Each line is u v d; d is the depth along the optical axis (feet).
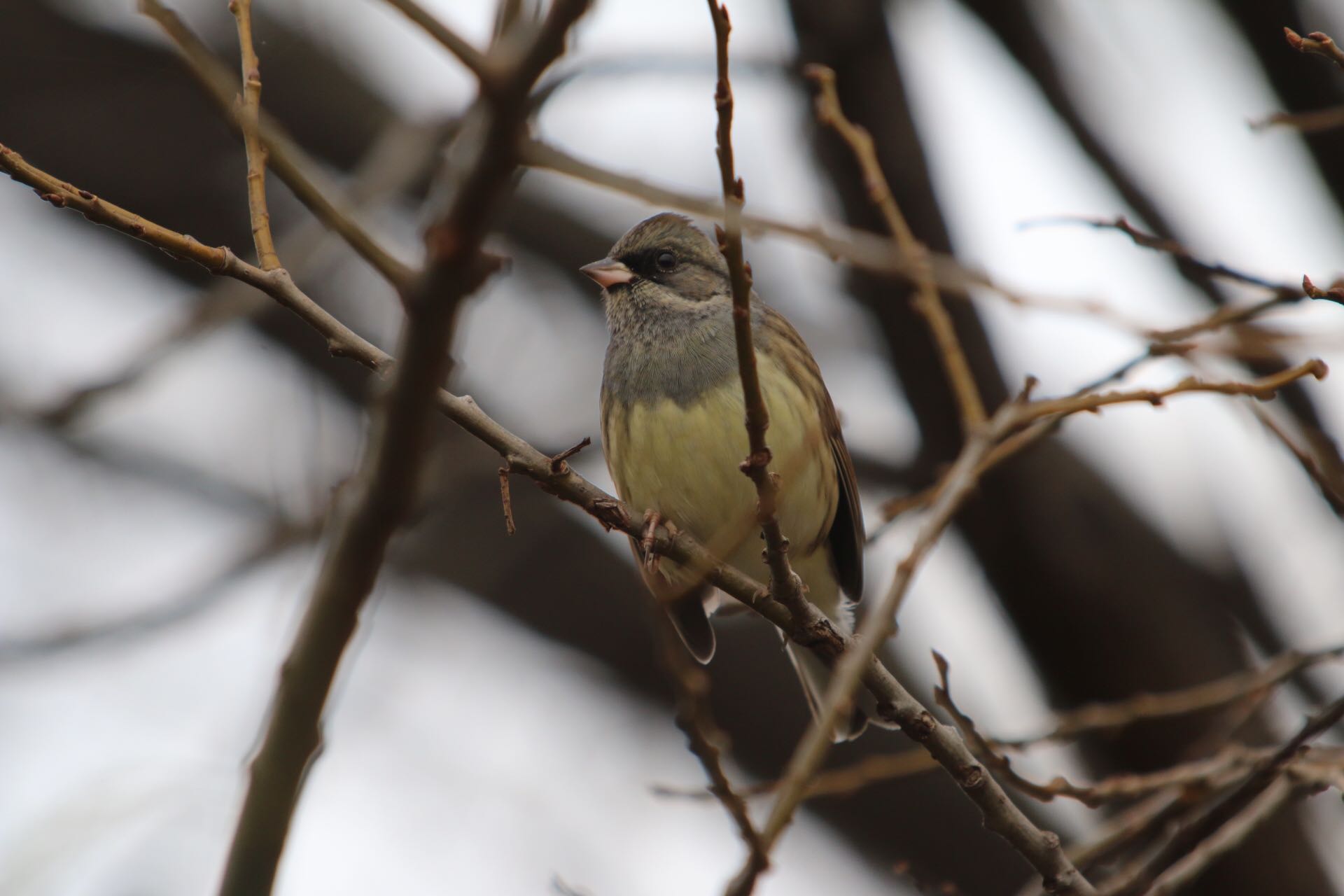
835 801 44.24
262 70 48.39
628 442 29.55
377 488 15.38
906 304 37.47
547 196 50.39
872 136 37.27
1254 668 37.29
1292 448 26.37
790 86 37.73
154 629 38.29
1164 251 28.09
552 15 13.37
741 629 46.03
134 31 48.98
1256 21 37.01
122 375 36.27
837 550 32.24
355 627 15.92
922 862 43.96
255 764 16.07
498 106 13.75
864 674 22.27
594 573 46.65
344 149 49.08
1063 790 24.85
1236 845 24.84
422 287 14.47
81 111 48.85
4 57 48.37
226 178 50.24
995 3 38.86
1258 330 26.86
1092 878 28.84
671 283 30.48
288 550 38.50
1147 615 37.86
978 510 38.40
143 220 18.69
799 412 29.09
